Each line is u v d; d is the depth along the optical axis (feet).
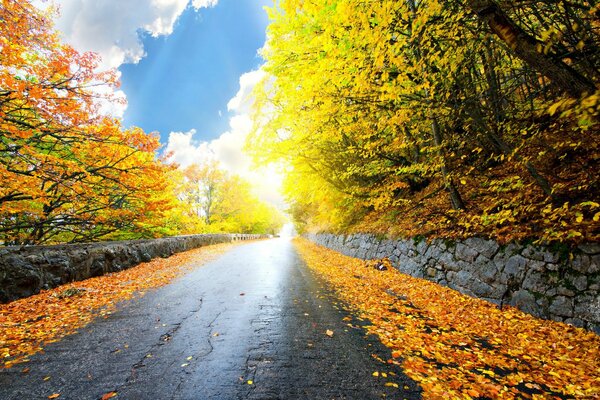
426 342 13.55
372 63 18.11
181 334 14.15
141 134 26.94
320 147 39.27
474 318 16.57
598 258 13.34
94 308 18.30
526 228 17.53
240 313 17.46
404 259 30.40
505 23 10.13
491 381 10.21
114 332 14.38
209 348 12.60
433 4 13.94
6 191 24.16
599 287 12.92
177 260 41.34
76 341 13.29
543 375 10.61
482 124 19.01
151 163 30.63
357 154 36.47
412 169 26.30
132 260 34.58
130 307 18.57
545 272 15.51
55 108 22.61
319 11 16.93
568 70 10.03
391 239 34.63
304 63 23.72
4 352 12.09
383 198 33.94
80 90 25.00
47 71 22.57
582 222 14.37
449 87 19.92
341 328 15.25
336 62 17.99
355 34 16.25
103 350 12.38
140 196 33.30
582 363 11.05
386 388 9.65
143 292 22.49
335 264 40.70
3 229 29.89
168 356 11.84
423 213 31.19
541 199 17.30
